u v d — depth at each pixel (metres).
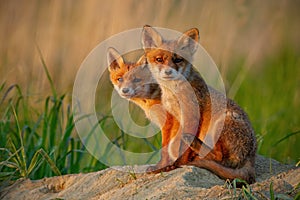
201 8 14.93
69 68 13.47
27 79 12.91
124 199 7.48
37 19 14.53
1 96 12.29
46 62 13.31
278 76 16.03
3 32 14.37
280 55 17.56
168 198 7.13
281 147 12.77
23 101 11.19
